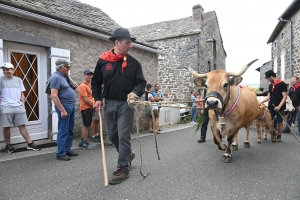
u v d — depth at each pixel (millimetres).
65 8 7613
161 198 3012
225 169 4164
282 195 3098
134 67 3574
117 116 3611
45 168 4137
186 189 3289
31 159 4648
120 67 3498
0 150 5195
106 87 3543
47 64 6305
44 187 3336
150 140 6914
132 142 6617
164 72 18203
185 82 17359
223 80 4031
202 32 17594
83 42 7035
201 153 5297
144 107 9086
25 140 5852
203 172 3994
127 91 3527
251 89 5910
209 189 3293
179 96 17625
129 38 3420
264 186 3398
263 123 6492
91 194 3117
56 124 6242
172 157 4941
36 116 6133
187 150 5590
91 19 7977
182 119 12859
